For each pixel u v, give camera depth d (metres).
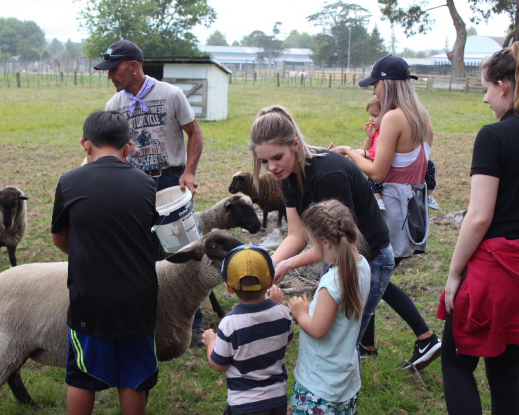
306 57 130.88
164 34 54.56
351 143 13.45
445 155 12.04
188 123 4.20
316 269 5.33
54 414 3.23
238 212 5.88
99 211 2.41
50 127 16.02
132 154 4.22
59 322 2.86
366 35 99.94
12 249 5.68
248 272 2.33
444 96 32.38
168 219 3.77
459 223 7.04
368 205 2.72
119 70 3.91
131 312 2.48
